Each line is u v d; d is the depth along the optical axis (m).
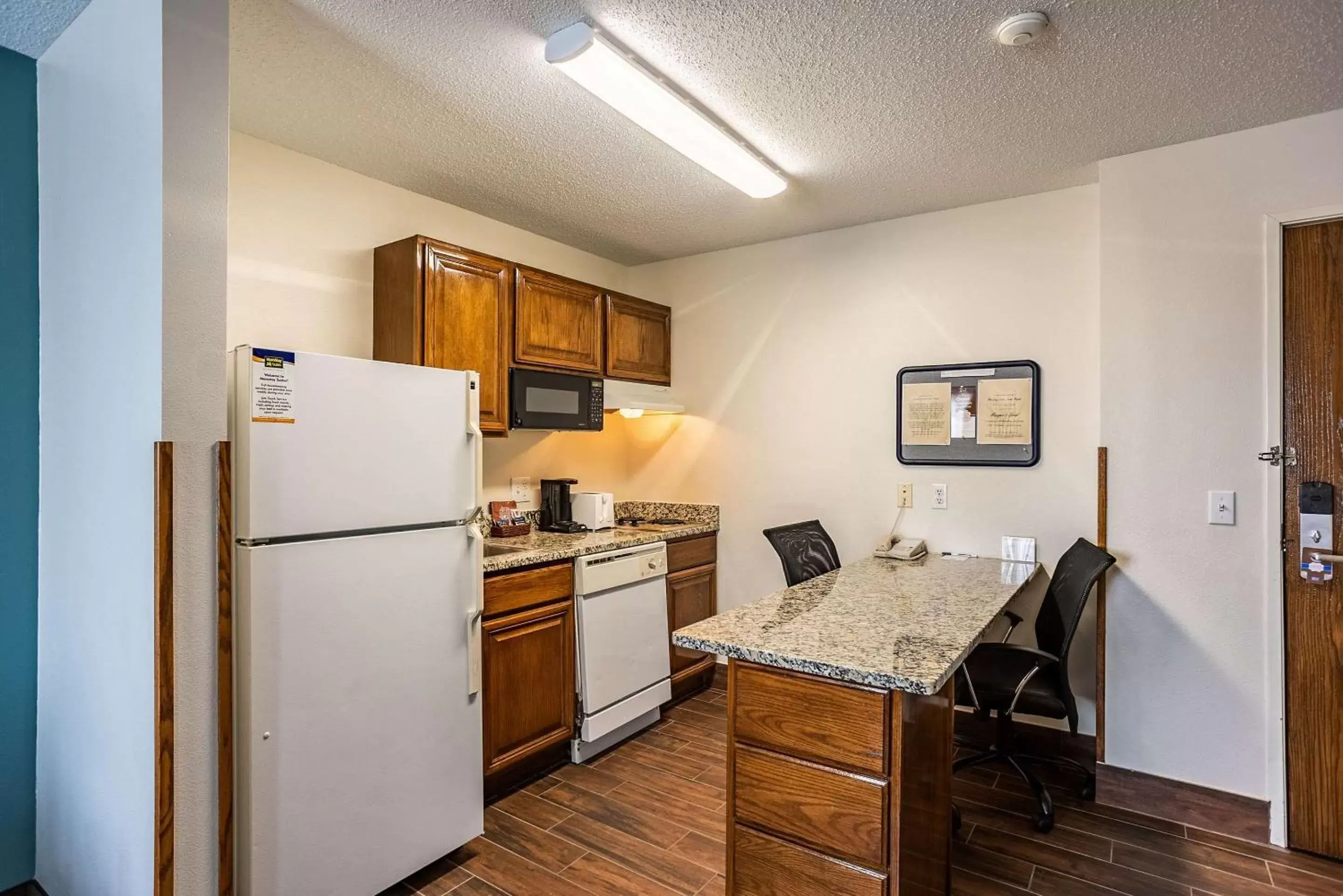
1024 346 2.93
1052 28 1.73
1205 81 1.97
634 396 3.57
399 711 1.92
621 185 2.81
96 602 1.73
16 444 1.95
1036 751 2.83
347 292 2.66
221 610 1.57
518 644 2.51
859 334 3.34
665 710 3.36
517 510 3.34
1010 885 1.97
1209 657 2.32
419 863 1.97
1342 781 2.11
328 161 2.58
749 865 1.57
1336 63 1.88
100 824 1.71
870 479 3.30
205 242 1.56
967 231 3.05
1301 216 2.19
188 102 1.52
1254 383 2.26
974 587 2.34
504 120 2.25
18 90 1.95
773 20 1.70
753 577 3.66
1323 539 2.15
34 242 1.97
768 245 3.62
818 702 1.47
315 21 1.71
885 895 1.38
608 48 1.76
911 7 1.65
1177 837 2.25
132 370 1.57
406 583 1.94
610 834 2.24
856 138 2.37
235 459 1.62
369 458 1.86
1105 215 2.51
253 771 1.61
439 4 1.65
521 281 2.95
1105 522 2.49
